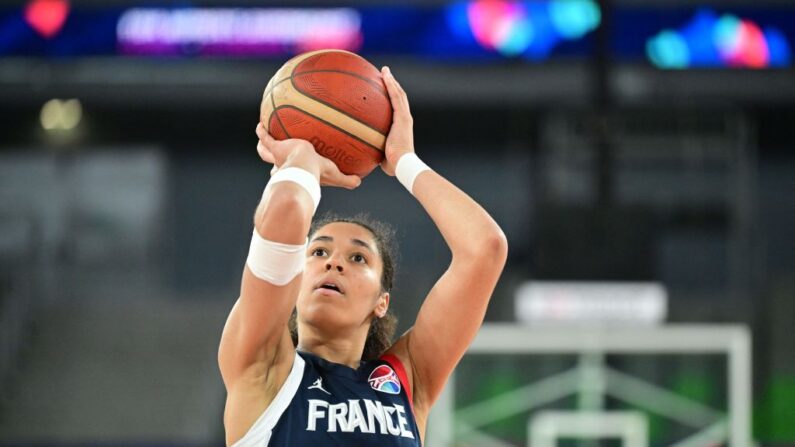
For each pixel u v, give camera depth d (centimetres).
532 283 1636
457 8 2558
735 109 2303
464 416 2062
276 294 501
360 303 558
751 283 2444
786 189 2605
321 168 542
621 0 2581
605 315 1645
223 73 2623
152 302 2566
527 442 2053
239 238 2673
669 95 2572
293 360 529
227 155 2688
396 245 617
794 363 2233
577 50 2530
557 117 2158
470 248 549
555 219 1644
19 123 2692
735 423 2028
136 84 2633
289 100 552
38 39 2598
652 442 2052
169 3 2581
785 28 2569
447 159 2634
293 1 2559
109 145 2697
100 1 2594
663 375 2066
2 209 2684
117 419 2222
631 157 2261
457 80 2597
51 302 2642
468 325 570
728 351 2059
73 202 2692
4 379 2284
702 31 2567
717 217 2317
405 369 571
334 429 514
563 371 2080
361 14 2552
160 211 2683
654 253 1628
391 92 568
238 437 513
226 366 525
